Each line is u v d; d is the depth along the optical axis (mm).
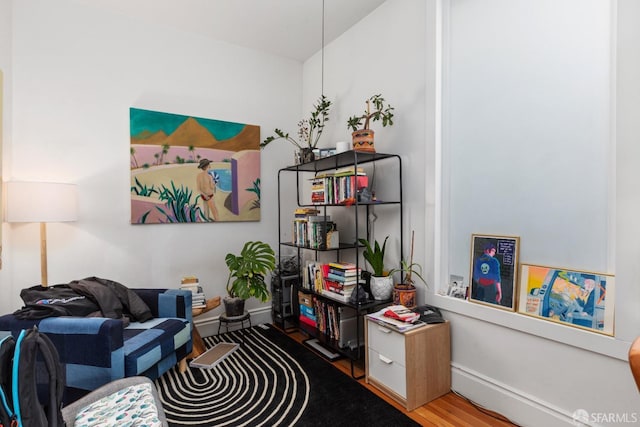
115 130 2633
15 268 2303
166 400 1973
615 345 1396
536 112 1742
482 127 1987
